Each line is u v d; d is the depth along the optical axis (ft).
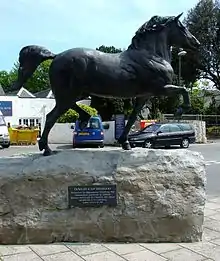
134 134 68.49
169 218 17.02
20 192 16.88
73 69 17.24
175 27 18.57
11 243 16.83
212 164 49.44
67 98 17.63
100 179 16.90
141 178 17.04
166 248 16.11
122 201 17.01
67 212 16.92
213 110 125.70
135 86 17.80
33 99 108.78
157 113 105.19
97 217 16.93
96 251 15.70
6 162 17.43
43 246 16.42
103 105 104.17
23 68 17.94
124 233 16.98
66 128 92.68
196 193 17.29
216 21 115.75
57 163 17.13
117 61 17.71
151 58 17.84
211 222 20.20
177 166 17.34
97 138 63.46
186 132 72.08
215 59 117.29
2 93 132.98
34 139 87.10
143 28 18.34
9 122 104.53
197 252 15.57
